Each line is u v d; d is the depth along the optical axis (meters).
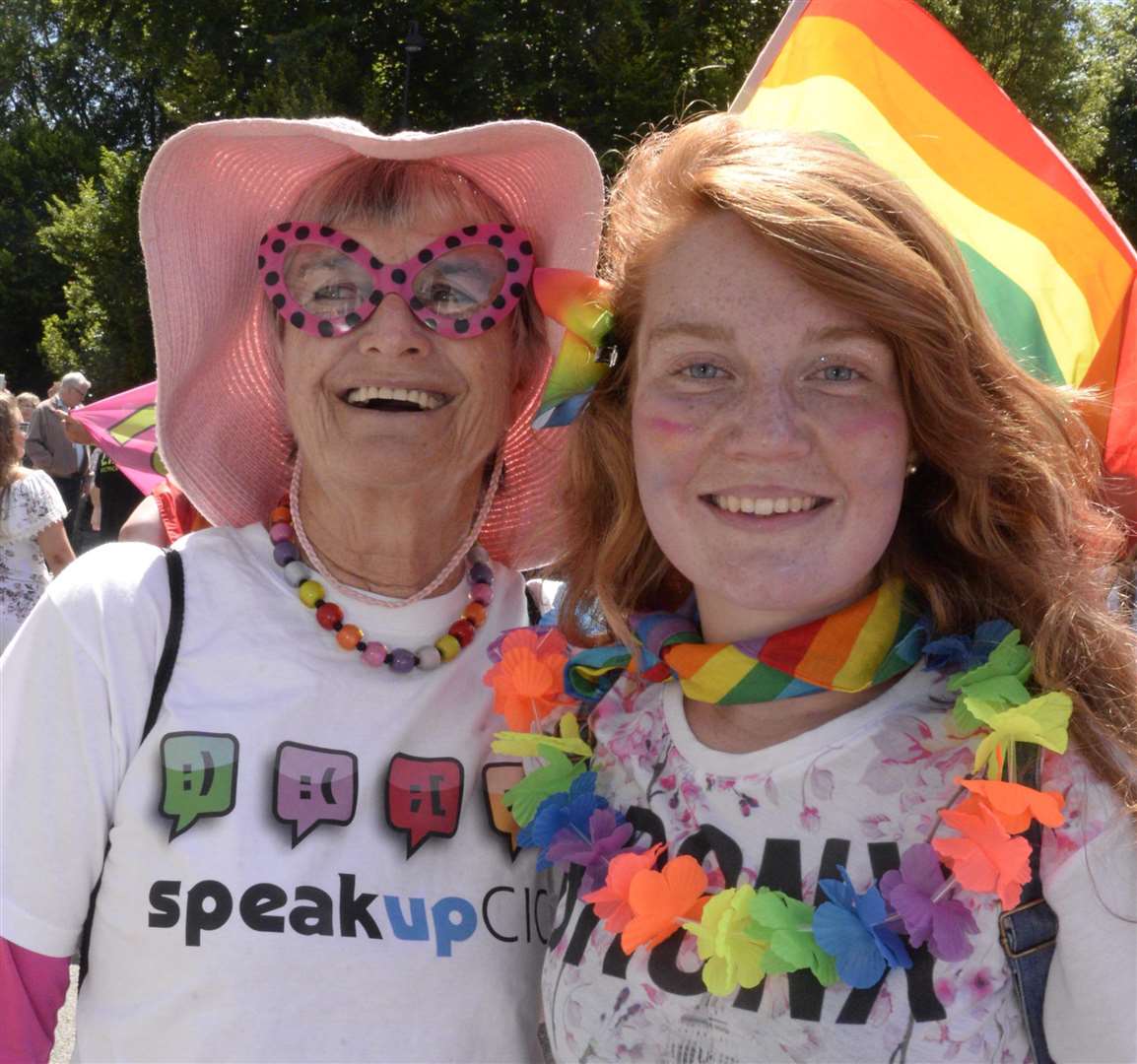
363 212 1.79
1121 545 1.65
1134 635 1.51
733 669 1.50
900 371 1.48
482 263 1.80
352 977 1.59
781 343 1.44
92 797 1.61
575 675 1.73
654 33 12.88
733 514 1.47
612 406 1.74
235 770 1.64
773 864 1.44
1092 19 19.58
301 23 14.05
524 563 2.10
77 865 1.62
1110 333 2.32
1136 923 1.31
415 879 1.66
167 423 1.95
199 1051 1.54
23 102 28.38
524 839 1.62
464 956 1.65
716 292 1.46
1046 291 2.37
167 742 1.63
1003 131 2.47
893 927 1.35
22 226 25.27
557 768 1.64
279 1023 1.56
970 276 1.53
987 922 1.34
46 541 4.73
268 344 1.95
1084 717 1.40
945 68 2.53
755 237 1.46
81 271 18.19
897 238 1.45
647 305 1.55
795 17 2.62
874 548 1.46
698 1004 1.42
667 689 1.63
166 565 1.74
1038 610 1.51
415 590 1.87
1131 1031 1.29
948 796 1.41
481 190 1.88
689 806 1.52
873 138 2.55
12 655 1.67
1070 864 1.32
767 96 2.66
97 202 18.36
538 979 1.71
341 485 1.79
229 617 1.72
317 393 1.79
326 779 1.67
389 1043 1.59
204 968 1.56
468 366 1.81
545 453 2.03
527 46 13.09
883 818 1.41
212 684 1.68
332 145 1.78
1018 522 1.54
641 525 1.74
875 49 2.58
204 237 1.88
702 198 1.49
